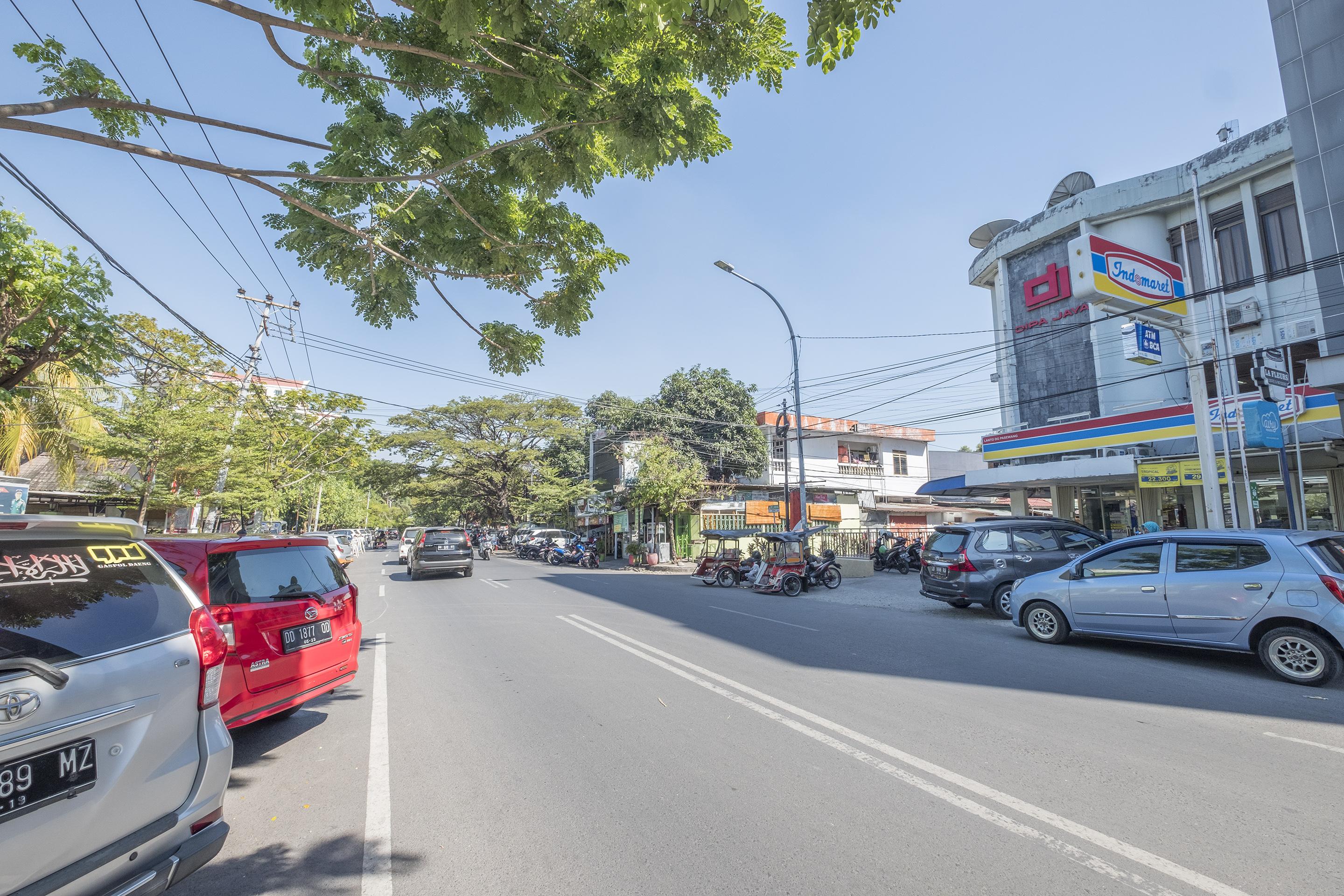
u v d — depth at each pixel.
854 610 12.20
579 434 41.94
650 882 2.97
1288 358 14.81
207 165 4.16
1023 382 21.27
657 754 4.59
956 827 3.43
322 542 5.87
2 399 8.55
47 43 4.58
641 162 4.88
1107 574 7.85
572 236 6.33
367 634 9.86
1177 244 17.72
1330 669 6.00
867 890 2.87
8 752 2.08
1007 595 10.66
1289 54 14.13
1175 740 4.67
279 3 4.11
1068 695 5.88
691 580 19.83
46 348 8.80
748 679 6.59
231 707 4.43
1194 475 14.48
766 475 31.86
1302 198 13.93
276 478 22.88
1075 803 3.68
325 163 5.14
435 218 5.83
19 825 2.09
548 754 4.64
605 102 4.66
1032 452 18.58
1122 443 16.28
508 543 43.41
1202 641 6.88
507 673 7.07
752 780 4.10
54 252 8.33
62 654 2.36
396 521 82.12
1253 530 6.93
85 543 2.72
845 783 4.02
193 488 17.86
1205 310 16.59
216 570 4.66
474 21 3.74
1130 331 13.27
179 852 2.57
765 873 3.02
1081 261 11.16
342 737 5.10
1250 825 3.40
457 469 41.97
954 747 4.59
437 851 3.31
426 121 5.19
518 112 5.20
